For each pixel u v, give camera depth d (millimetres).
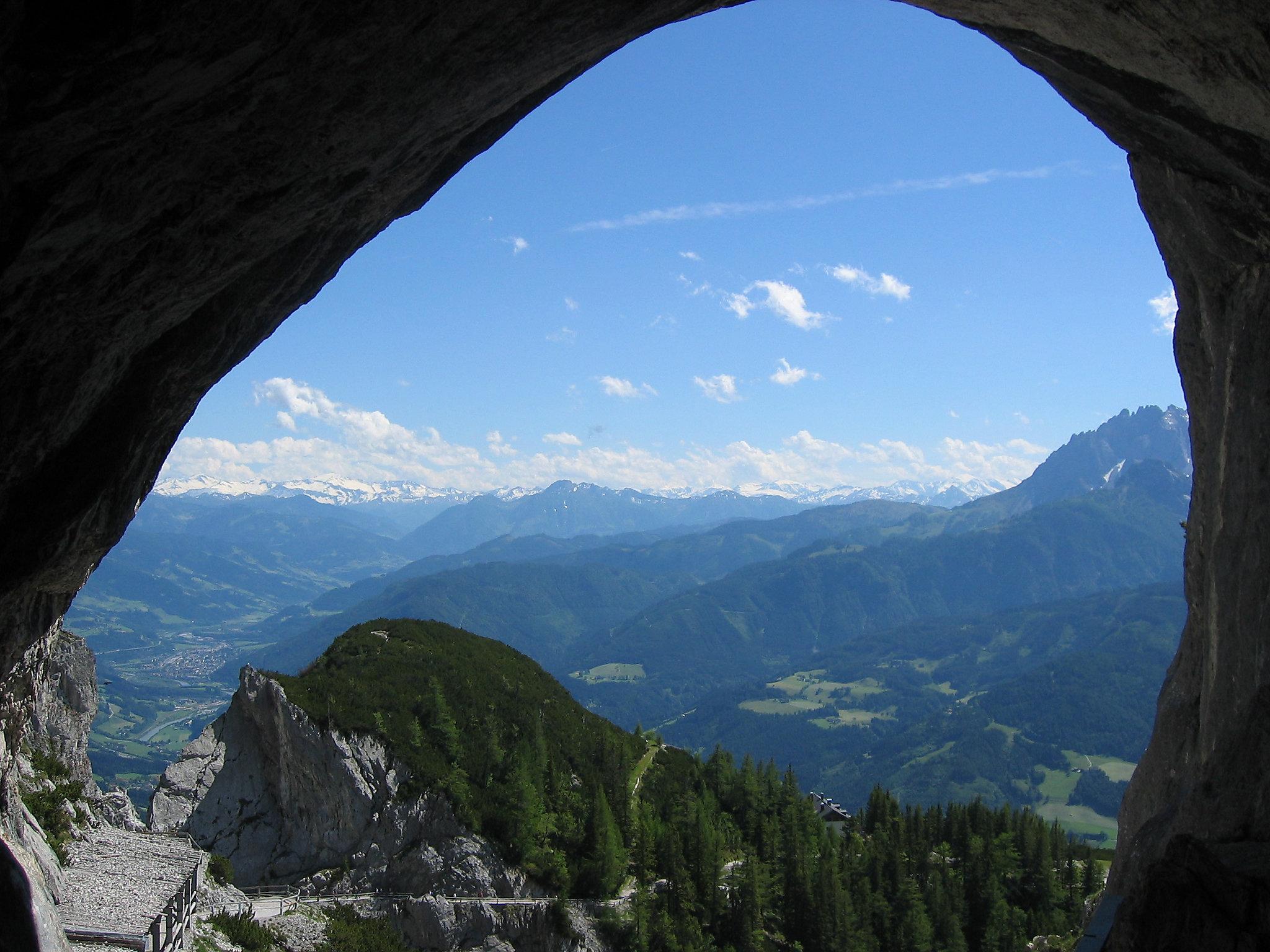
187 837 49562
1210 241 16469
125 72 8195
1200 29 11836
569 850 59219
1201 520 19734
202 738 59625
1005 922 66688
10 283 9508
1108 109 16312
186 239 11219
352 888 52656
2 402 11000
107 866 36938
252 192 11297
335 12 9297
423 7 10070
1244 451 15625
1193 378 19641
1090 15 13383
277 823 56875
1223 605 16328
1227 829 13555
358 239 15602
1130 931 13359
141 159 9555
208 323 13984
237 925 36875
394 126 11969
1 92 7723
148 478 16078
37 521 13578
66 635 52156
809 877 64500
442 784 57000
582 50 13758
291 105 10227
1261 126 12867
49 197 8938
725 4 15258
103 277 10648
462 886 53156
